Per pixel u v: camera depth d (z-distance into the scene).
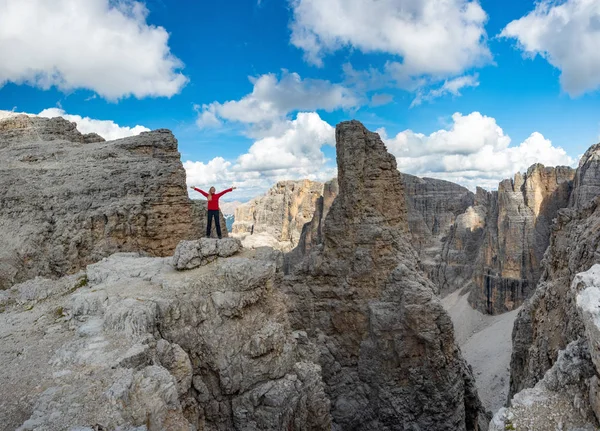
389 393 40.38
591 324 11.16
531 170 116.81
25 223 26.23
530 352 32.12
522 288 110.25
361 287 43.84
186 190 32.72
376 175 46.25
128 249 27.73
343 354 44.22
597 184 98.62
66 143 36.56
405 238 48.22
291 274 49.50
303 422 18.73
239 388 17.53
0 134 37.47
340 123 47.19
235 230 147.75
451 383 39.53
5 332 15.34
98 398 10.77
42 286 20.33
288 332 21.05
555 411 12.04
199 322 17.27
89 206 27.56
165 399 11.71
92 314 16.31
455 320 118.00
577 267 26.08
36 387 11.38
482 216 142.50
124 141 35.84
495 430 12.24
